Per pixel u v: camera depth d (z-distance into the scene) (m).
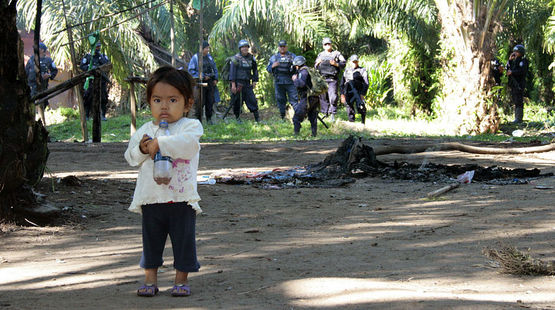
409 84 24.03
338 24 24.47
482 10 18.53
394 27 22.92
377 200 7.33
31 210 5.80
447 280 3.80
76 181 7.44
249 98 19.39
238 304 3.35
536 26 24.56
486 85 18.78
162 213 3.66
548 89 28.27
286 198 7.50
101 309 3.29
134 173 9.63
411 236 5.26
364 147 9.98
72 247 5.07
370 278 3.89
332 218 6.24
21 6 20.56
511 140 15.12
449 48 19.16
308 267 4.24
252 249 4.89
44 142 6.11
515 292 3.52
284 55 19.98
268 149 13.23
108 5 21.08
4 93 5.66
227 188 8.23
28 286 3.83
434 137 16.03
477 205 6.68
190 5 25.89
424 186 8.25
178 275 3.67
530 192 7.47
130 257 4.67
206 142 15.38
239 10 19.89
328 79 19.56
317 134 17.69
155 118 3.77
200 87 18.06
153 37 25.58
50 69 20.17
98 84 13.98
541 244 4.77
